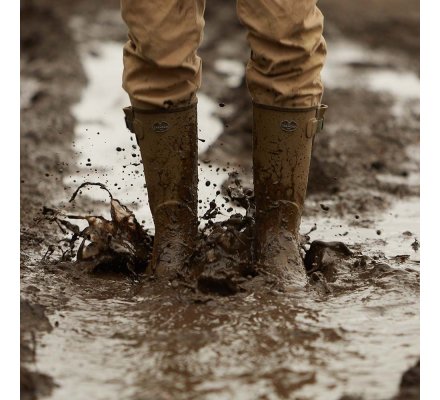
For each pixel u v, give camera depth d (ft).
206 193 44.91
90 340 28.53
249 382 25.53
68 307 31.19
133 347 27.91
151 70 32.12
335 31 93.76
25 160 52.16
